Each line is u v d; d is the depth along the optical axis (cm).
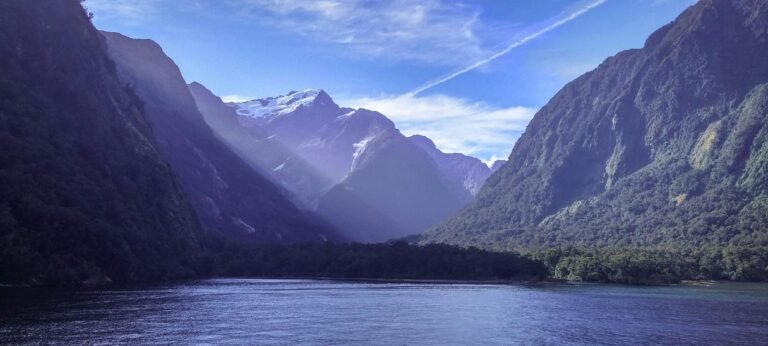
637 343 9619
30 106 19625
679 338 10062
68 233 17225
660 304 15212
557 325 11362
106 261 18325
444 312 13100
